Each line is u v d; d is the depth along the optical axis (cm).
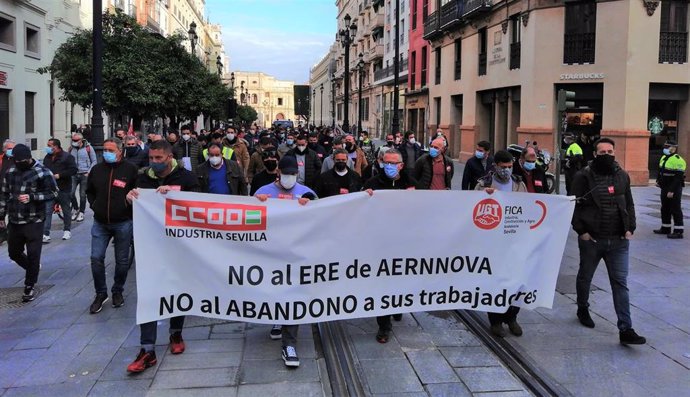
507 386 446
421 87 3866
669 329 575
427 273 522
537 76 2188
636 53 1972
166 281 473
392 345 529
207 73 2747
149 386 439
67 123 2819
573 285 731
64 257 862
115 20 1712
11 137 2211
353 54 7206
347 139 1088
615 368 482
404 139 1243
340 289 502
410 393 433
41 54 2469
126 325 573
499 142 2662
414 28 4066
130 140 1010
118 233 614
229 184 753
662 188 1076
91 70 1625
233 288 483
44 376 456
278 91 14825
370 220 504
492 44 2609
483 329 574
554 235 552
